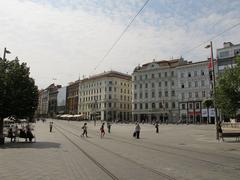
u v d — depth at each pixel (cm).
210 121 8438
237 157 1458
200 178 905
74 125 7056
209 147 2036
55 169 1050
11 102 2144
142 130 4797
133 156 1461
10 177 906
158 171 1028
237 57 2519
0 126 2245
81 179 879
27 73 2362
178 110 9444
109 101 11725
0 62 2322
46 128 5222
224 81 2520
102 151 1688
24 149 1745
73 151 1659
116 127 6150
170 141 2586
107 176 930
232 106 2467
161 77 10144
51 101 17462
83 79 13562
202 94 8862
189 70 9250
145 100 10538
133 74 11031
